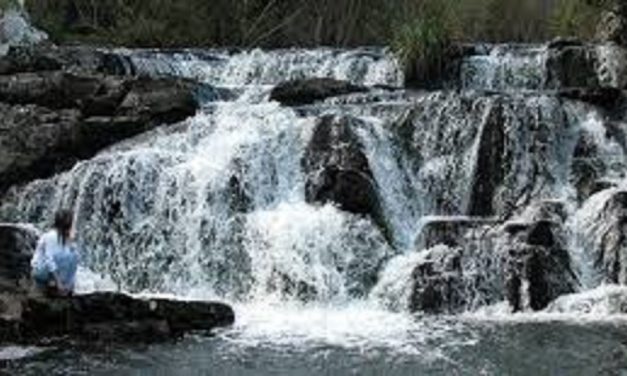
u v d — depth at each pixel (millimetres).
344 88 25547
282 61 30234
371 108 23406
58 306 16828
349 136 21984
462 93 24016
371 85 27391
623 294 18797
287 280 19766
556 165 22578
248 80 30312
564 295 19156
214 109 24219
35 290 17531
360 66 29781
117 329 16797
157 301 17391
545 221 19672
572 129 23062
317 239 20297
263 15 39562
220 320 17844
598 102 23641
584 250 20188
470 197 22266
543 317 18438
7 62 26828
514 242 19359
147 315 17234
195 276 20594
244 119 23016
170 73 29984
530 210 20859
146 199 21484
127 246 21203
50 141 23281
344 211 20984
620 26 28703
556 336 17031
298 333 17328
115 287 20750
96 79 24766
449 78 29047
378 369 15305
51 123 23578
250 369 15320
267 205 21656
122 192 21516
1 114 23953
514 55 28703
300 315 18719
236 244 20484
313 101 25156
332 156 21781
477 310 18953
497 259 19328
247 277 20156
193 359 15781
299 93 25203
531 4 38625
